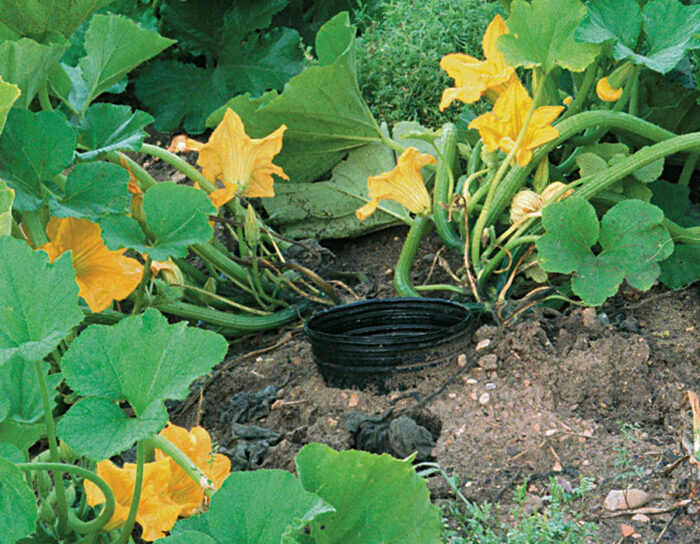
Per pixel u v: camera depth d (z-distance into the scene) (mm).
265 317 2947
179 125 4078
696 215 3176
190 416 2545
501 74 2695
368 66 3613
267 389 2549
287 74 3986
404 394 2430
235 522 1260
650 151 2723
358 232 3387
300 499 1274
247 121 3109
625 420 2291
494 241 2805
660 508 1879
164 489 1622
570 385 2385
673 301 2836
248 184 2789
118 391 1378
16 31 2408
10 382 1533
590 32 2572
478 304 2705
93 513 1900
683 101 3121
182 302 2939
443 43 3574
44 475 1677
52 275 1345
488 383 2414
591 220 2549
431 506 1514
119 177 2238
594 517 1881
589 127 2863
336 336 2447
